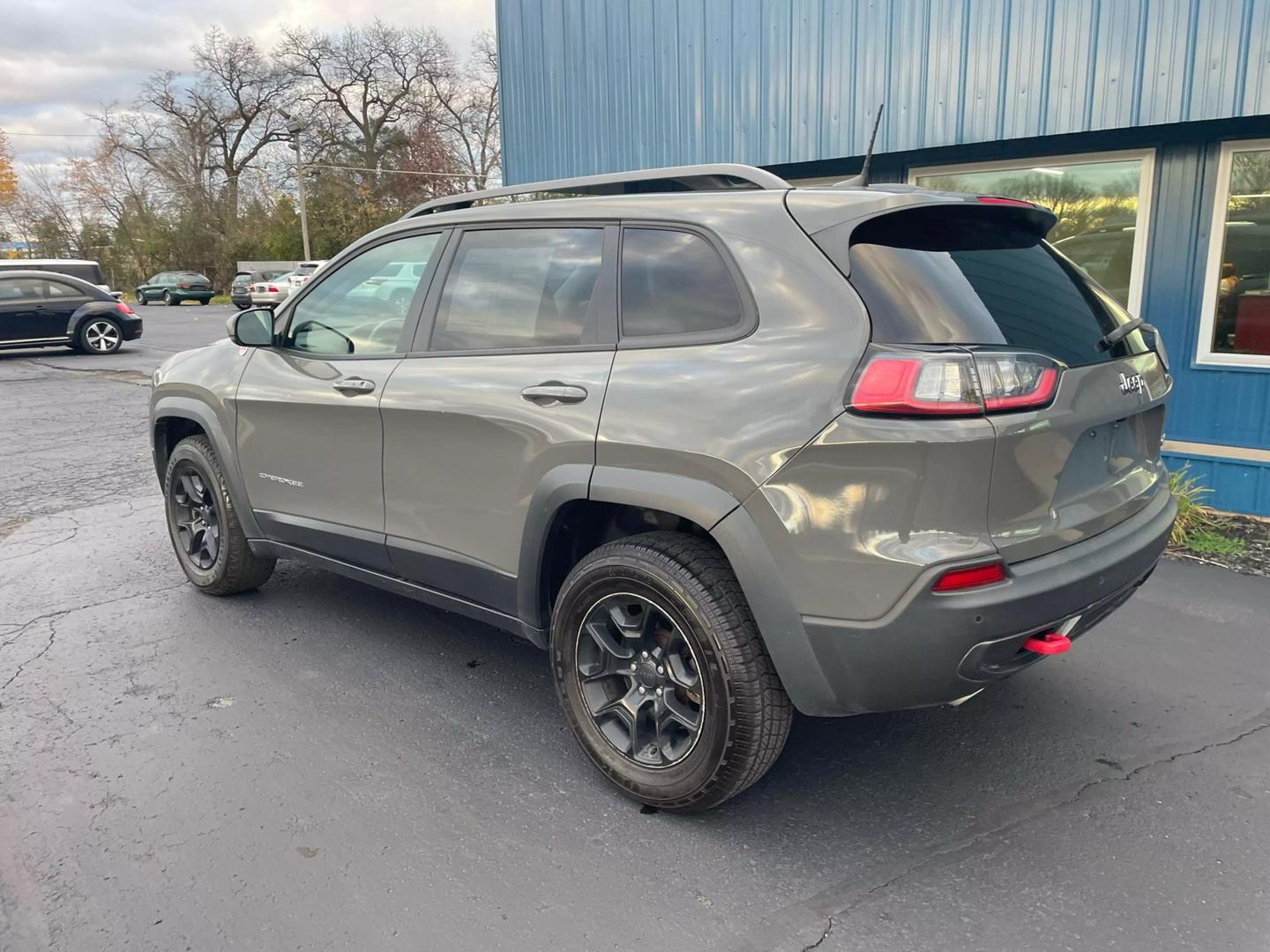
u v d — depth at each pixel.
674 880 2.55
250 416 4.07
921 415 2.26
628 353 2.81
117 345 18.00
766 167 7.36
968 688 2.41
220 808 2.88
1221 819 2.81
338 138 55.12
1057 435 2.45
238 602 4.64
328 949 2.29
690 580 2.63
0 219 64.50
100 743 3.27
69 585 4.89
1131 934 2.33
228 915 2.41
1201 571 4.94
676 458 2.59
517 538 3.06
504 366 3.11
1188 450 5.99
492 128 57.31
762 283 2.60
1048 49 5.82
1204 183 5.77
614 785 2.96
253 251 52.19
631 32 7.99
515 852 2.67
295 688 3.70
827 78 6.86
